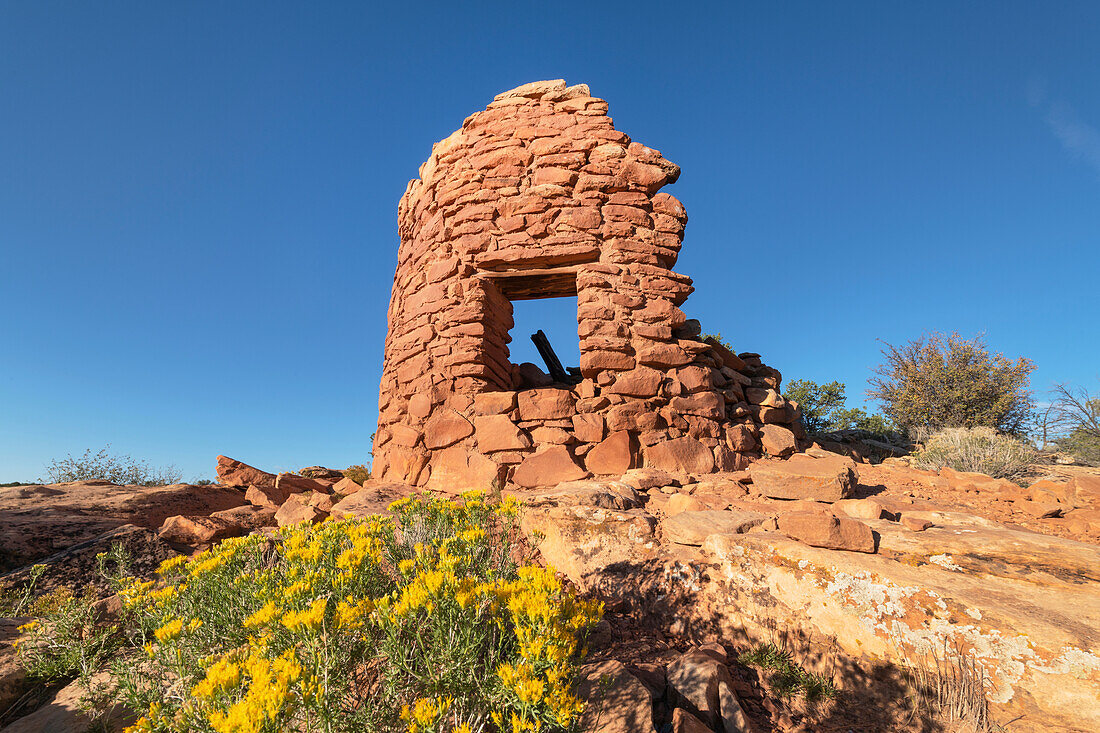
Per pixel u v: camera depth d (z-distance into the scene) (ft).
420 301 29.32
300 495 26.43
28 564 17.13
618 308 25.93
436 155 32.35
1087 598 11.13
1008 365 46.21
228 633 9.02
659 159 28.71
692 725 8.99
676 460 23.21
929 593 11.40
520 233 27.61
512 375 32.37
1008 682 9.92
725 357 29.22
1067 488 20.12
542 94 30.25
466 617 7.01
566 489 19.98
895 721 10.11
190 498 23.61
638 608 13.55
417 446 26.03
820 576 12.47
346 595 8.24
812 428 52.47
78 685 9.66
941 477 23.88
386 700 6.88
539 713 5.76
